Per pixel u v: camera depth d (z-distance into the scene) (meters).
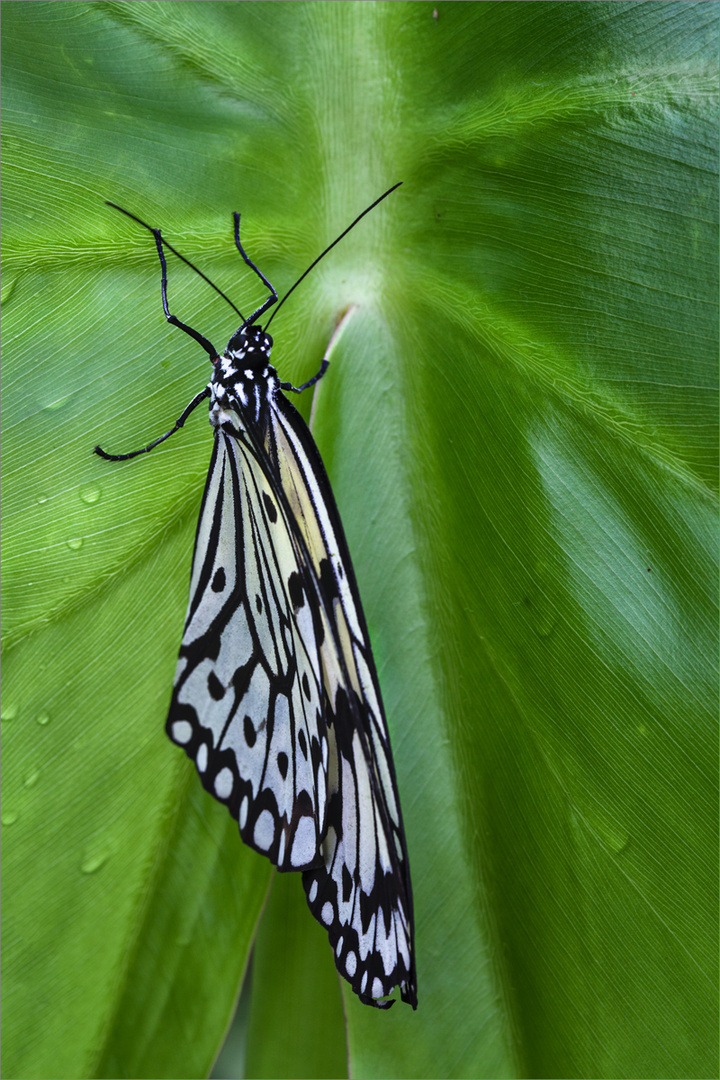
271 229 0.45
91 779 0.45
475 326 0.45
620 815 0.45
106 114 0.44
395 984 0.42
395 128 0.45
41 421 0.44
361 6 0.45
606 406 0.45
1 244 0.44
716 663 0.44
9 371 0.44
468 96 0.45
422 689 0.46
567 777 0.45
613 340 0.44
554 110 0.44
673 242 0.44
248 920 0.45
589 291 0.44
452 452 0.45
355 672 0.42
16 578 0.44
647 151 0.44
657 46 0.44
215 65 0.45
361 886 0.42
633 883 0.45
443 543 0.45
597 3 0.44
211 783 0.42
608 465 0.45
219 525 0.42
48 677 0.44
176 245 0.45
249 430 0.42
